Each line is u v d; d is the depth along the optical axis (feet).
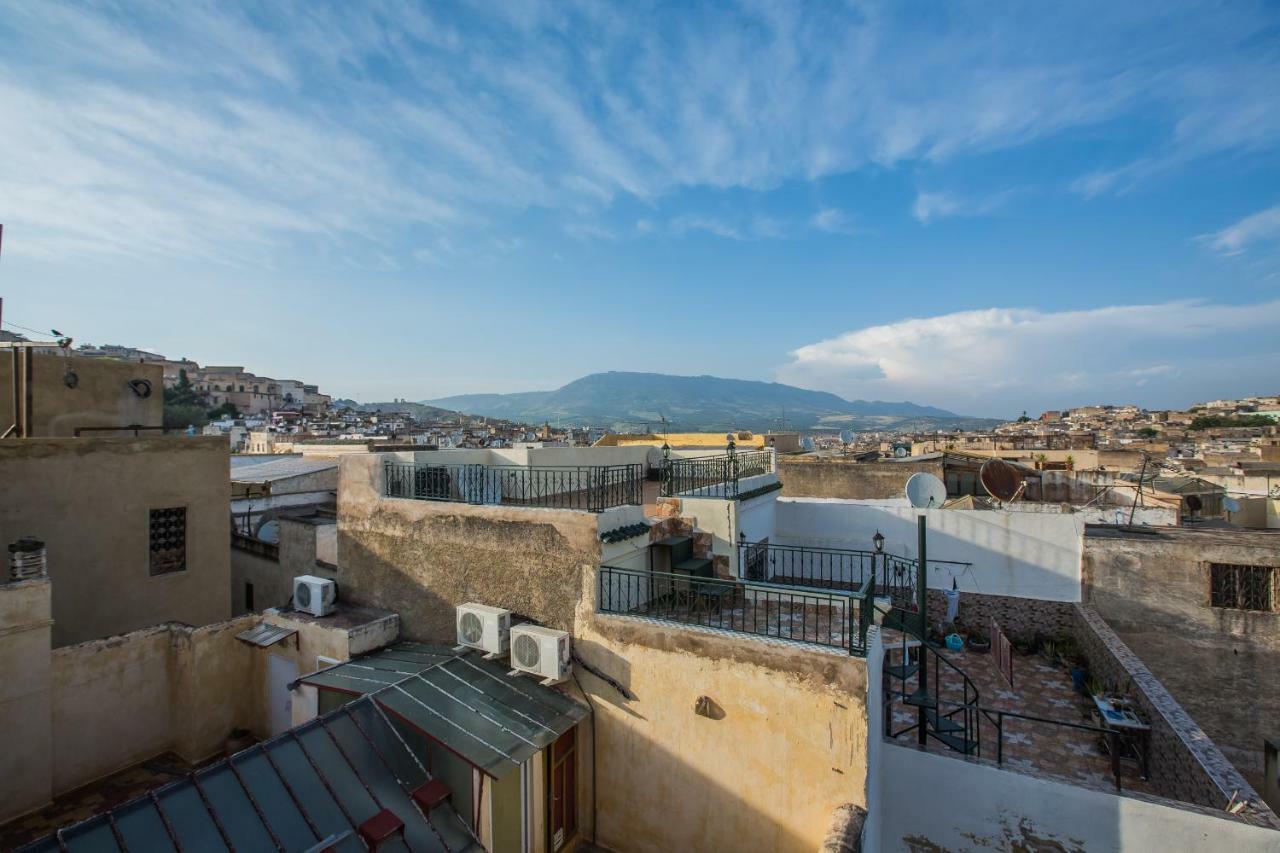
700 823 24.80
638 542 30.78
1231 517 69.15
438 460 38.78
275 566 52.26
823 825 22.45
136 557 40.75
